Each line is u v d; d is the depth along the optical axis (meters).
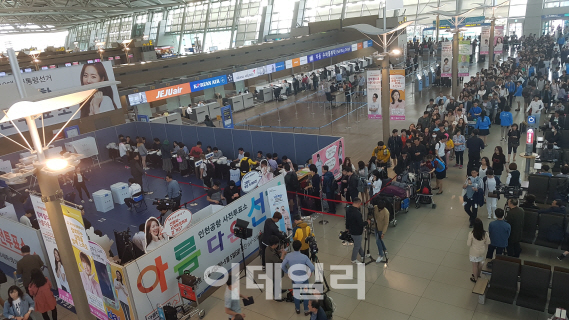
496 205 9.71
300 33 41.97
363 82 26.47
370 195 10.79
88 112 18.98
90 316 7.00
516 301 6.64
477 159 11.84
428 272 7.99
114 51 32.25
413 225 9.94
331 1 41.88
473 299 7.10
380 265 8.38
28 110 5.21
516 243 7.93
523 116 18.02
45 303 7.21
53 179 6.10
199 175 15.62
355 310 7.09
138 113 23.02
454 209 10.54
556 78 21.14
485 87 19.17
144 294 6.85
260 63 26.11
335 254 8.98
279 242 7.91
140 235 8.32
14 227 9.30
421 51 34.50
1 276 8.27
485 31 26.94
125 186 13.73
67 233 6.43
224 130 16.47
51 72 17.28
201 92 29.83
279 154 15.27
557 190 9.35
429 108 16.75
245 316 7.23
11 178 5.52
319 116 22.59
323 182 11.05
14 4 44.66
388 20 36.69
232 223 8.72
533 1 36.66
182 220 7.80
